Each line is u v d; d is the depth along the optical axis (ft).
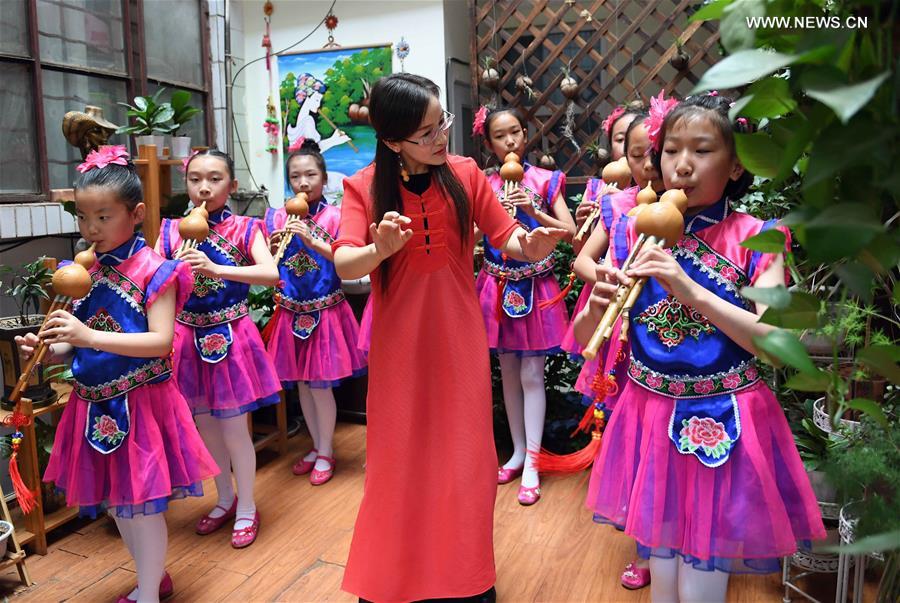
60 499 8.10
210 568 7.32
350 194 6.00
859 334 5.28
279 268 9.48
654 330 4.65
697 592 4.59
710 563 4.46
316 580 7.06
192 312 7.97
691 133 4.26
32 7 9.03
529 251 5.72
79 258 5.65
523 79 11.98
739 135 2.06
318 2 12.93
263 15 13.30
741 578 6.81
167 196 9.41
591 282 6.57
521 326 8.76
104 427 6.04
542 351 8.72
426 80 5.47
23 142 9.03
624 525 4.80
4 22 8.73
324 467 9.45
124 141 10.85
